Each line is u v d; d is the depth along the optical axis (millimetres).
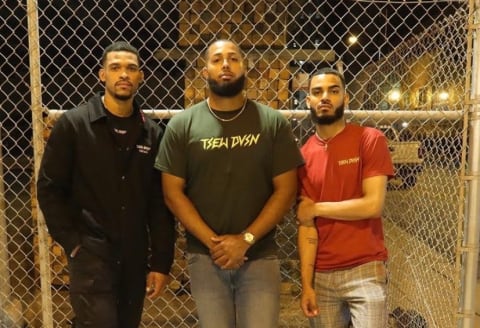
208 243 2305
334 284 2500
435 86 3402
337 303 2529
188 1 3850
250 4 3766
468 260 2785
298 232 2600
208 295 2355
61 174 2295
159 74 6406
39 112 2674
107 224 2334
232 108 2371
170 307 3727
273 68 3803
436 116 2781
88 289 2312
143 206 2402
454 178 3014
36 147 2688
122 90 2283
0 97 7426
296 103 3879
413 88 3896
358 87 4398
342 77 2545
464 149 2777
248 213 2348
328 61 4426
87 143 2287
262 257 2400
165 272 2475
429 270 3217
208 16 3785
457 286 2832
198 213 2367
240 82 2338
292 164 2387
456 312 2832
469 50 2742
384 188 2439
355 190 2480
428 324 3156
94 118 2291
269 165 2377
